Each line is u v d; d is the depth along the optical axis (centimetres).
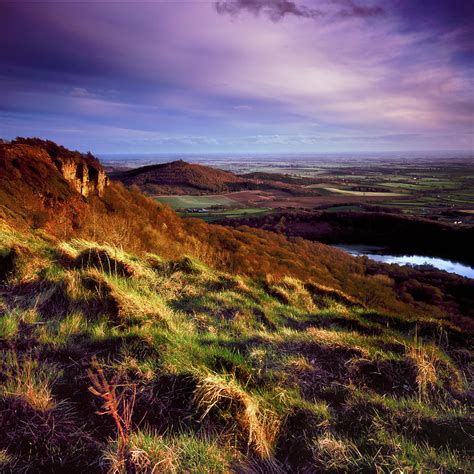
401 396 347
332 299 785
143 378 295
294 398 317
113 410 208
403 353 431
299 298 744
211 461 224
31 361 301
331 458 246
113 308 421
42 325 380
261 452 246
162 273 689
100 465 207
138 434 235
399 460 242
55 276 515
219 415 264
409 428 291
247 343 432
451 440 278
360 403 321
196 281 681
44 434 223
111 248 636
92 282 460
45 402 243
